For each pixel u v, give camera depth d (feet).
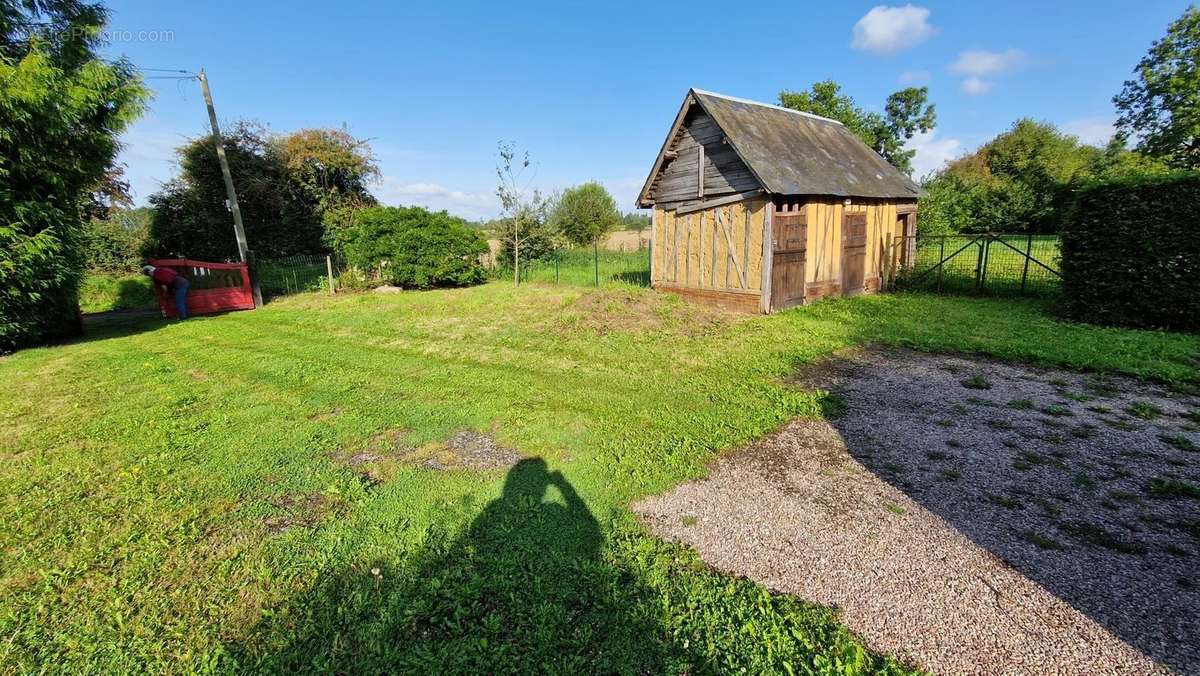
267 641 8.21
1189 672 7.16
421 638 8.18
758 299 37.99
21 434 17.06
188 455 15.19
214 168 75.36
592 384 21.43
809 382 21.06
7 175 29.04
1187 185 26.48
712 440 15.51
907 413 17.43
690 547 10.37
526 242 74.28
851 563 9.77
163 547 10.71
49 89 28.78
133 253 67.72
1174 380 19.61
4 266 28.68
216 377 23.68
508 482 13.16
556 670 7.52
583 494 12.51
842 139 52.42
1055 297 39.29
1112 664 7.36
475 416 17.92
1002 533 10.57
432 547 10.44
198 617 8.77
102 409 19.39
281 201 80.53
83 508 12.37
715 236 41.09
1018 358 23.48
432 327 35.50
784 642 7.90
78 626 8.60
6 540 11.10
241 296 49.06
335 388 21.53
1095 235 30.07
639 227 165.89
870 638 7.99
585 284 60.90
